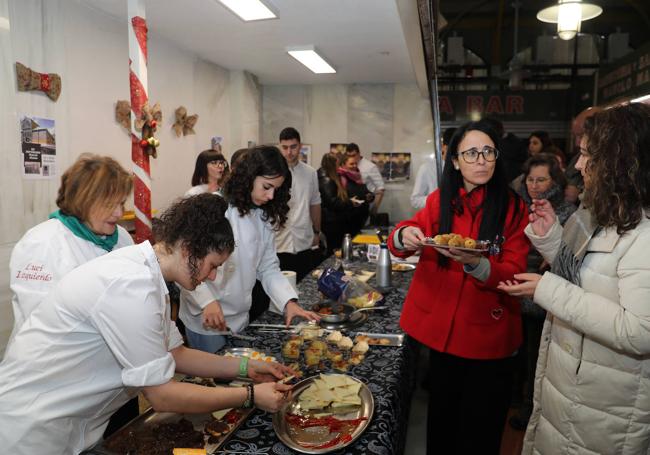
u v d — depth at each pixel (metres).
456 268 1.52
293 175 3.57
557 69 5.60
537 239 1.42
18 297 1.37
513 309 1.52
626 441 1.15
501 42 5.74
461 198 1.55
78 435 1.13
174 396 1.03
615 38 5.32
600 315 1.08
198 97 5.02
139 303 0.97
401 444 1.56
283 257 3.58
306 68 5.53
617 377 1.14
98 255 1.46
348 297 2.04
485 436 1.56
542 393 1.35
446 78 5.95
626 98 4.29
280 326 1.80
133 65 2.84
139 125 2.86
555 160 2.40
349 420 1.15
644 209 1.09
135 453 1.03
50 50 3.11
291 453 1.04
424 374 2.95
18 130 2.89
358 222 4.90
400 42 4.36
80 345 1.03
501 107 5.90
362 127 6.50
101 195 1.37
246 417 1.17
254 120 6.13
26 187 2.97
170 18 3.70
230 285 1.79
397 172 6.47
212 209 1.06
